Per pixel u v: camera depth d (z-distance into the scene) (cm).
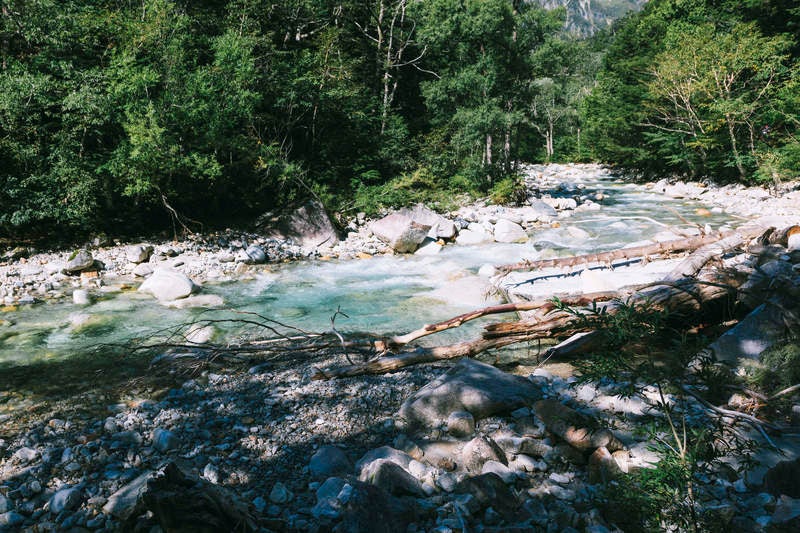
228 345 775
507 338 700
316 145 2236
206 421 530
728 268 736
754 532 324
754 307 639
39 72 1344
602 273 1065
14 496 408
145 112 1398
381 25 3002
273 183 1845
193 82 1475
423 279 1226
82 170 1337
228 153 1680
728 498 371
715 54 2670
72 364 711
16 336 823
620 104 3719
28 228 1396
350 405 566
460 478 414
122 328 866
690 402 494
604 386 553
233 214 1781
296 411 554
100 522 375
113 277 1195
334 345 719
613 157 3969
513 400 523
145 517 354
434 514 364
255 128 1911
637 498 307
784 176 2348
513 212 2058
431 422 512
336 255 1495
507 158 2542
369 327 870
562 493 389
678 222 1794
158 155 1368
